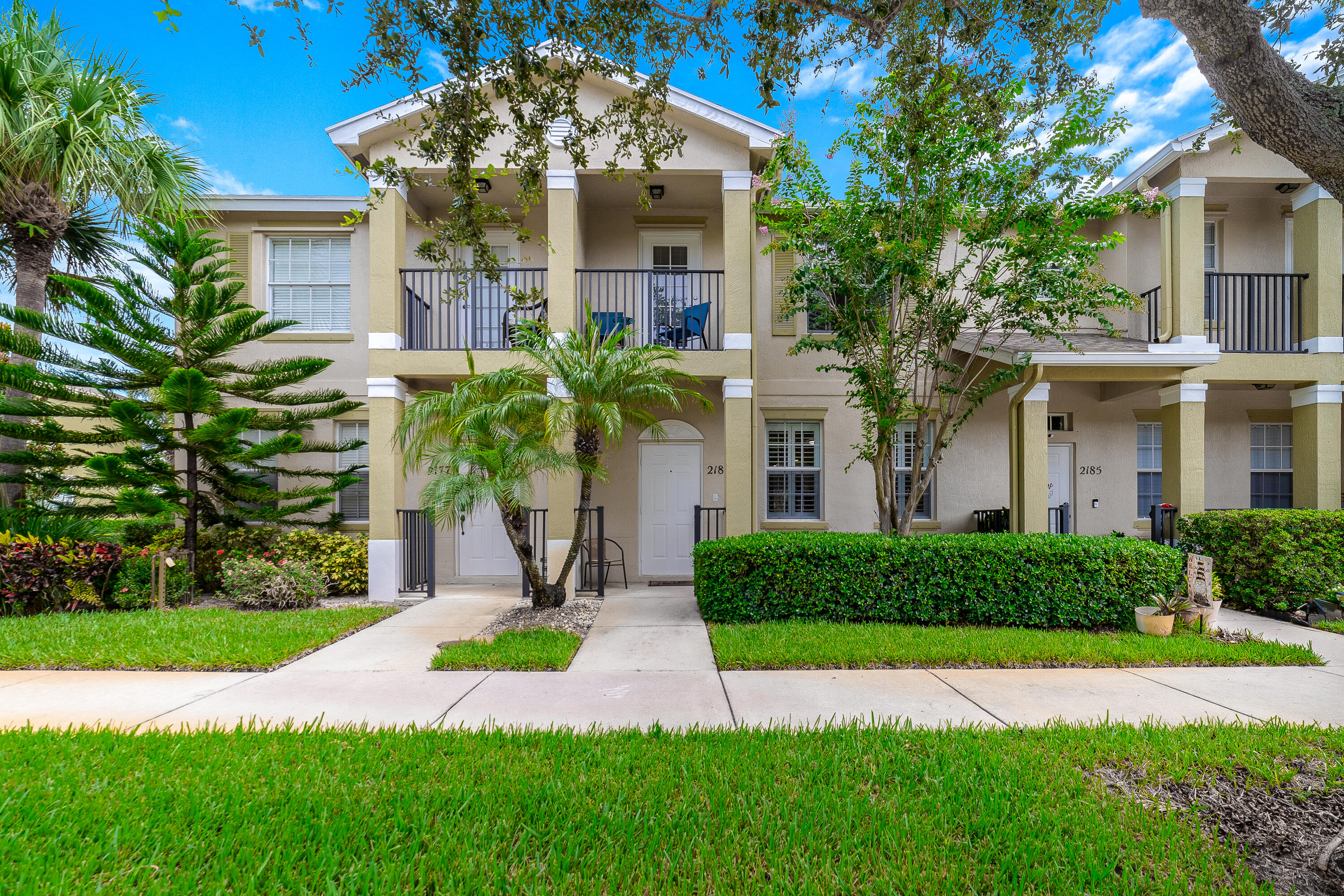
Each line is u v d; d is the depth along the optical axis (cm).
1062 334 995
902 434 1077
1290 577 696
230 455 805
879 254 695
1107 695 443
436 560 1009
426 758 327
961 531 1064
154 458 809
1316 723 370
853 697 443
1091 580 646
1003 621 653
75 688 464
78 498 915
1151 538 918
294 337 1027
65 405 786
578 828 265
